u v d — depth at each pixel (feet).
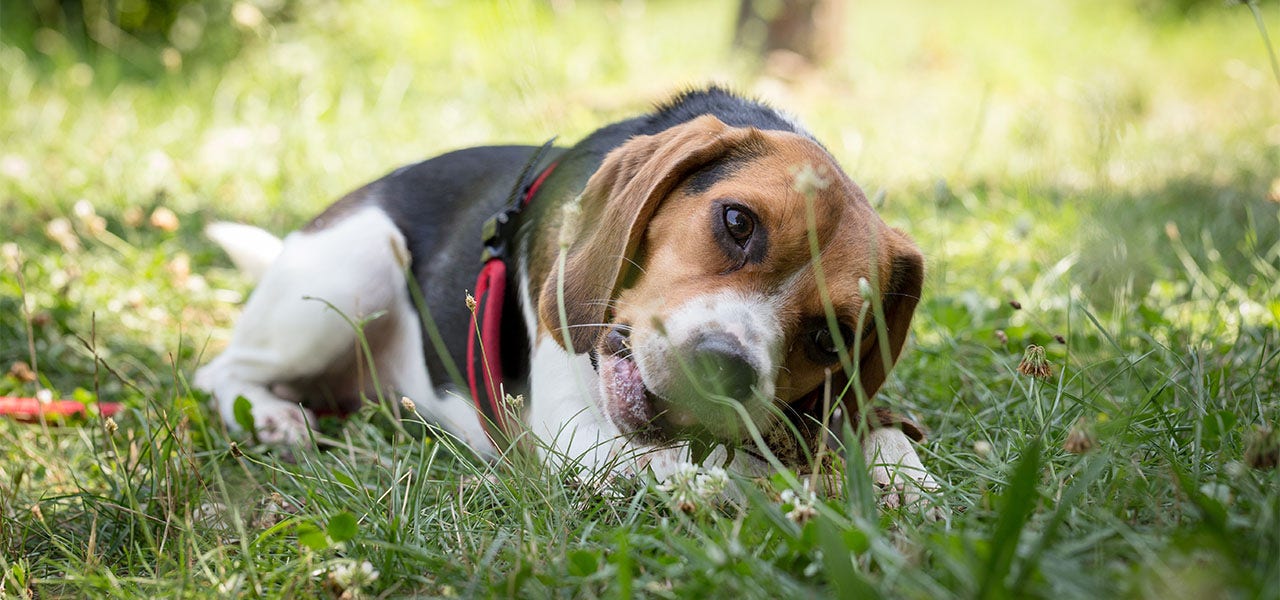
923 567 7.74
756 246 9.81
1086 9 55.42
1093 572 7.28
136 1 33.19
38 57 32.32
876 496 9.48
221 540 9.66
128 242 19.66
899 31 46.88
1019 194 22.57
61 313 16.19
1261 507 7.81
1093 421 11.01
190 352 15.79
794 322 9.87
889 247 10.56
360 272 13.41
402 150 26.27
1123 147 25.93
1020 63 41.65
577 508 9.62
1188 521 8.29
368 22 34.86
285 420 13.51
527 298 11.59
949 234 20.65
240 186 23.20
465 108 29.78
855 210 10.32
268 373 14.01
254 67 31.24
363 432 12.28
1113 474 9.11
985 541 7.42
